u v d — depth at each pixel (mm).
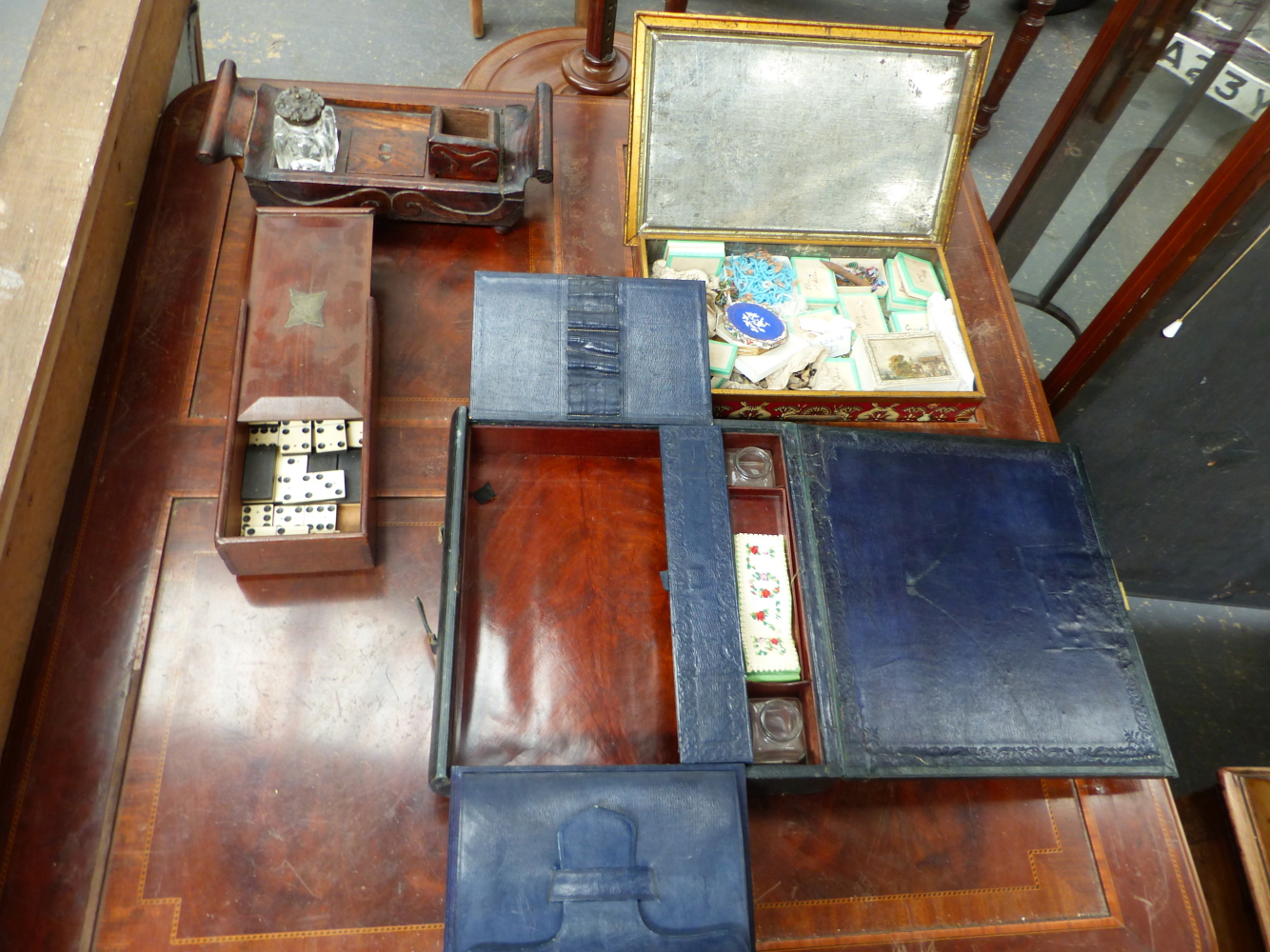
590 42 4039
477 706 2346
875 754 2176
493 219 3072
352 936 2102
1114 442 3598
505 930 1831
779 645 2371
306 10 5160
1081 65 3352
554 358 2535
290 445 2525
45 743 2227
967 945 2250
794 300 3035
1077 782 2484
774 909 2229
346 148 3049
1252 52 2814
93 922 2049
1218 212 2748
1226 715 3844
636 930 1852
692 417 2531
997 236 4109
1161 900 2359
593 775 1976
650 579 2574
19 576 2234
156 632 2393
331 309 2611
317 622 2459
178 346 2816
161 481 2594
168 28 3234
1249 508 3451
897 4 5824
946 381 2867
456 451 2420
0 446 2189
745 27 2752
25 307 2365
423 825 2238
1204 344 3059
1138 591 4078
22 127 2633
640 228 3027
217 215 3082
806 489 2486
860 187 3047
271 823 2195
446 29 5242
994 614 2406
